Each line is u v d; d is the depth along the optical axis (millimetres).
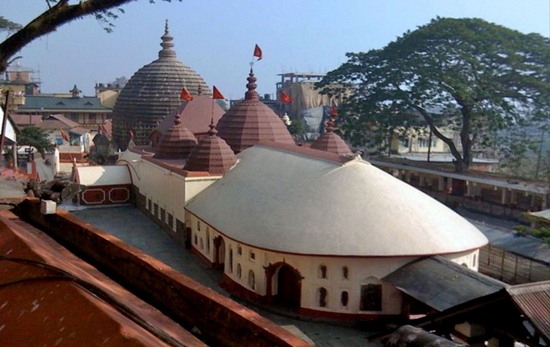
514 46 62031
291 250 24281
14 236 6410
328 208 25828
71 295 4773
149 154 45312
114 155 65625
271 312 25266
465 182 63969
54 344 4234
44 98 109938
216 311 7379
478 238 26703
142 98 62594
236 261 27500
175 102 62281
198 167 35469
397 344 8266
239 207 28984
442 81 60250
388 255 23750
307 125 96375
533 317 14086
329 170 28281
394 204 26188
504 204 58406
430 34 62094
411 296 21969
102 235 10062
